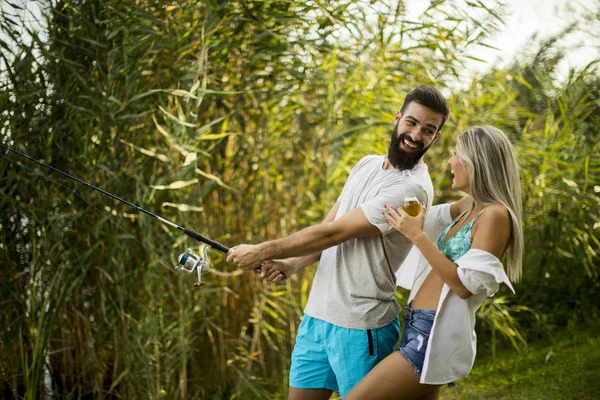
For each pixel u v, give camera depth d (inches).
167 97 113.8
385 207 75.2
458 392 127.7
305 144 132.2
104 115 106.6
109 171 106.0
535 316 155.3
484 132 74.9
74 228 109.7
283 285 130.2
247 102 123.5
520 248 74.5
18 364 111.8
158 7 108.4
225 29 111.7
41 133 105.7
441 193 148.9
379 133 128.5
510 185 73.9
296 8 117.0
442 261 72.0
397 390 73.9
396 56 124.8
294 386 83.9
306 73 122.9
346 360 77.6
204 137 106.9
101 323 112.3
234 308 128.0
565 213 145.4
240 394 118.8
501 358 145.4
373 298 77.7
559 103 141.4
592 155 142.8
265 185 127.6
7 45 104.5
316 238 76.5
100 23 104.9
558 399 120.0
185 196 111.9
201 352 122.4
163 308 115.0
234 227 126.2
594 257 155.8
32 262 108.8
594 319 156.6
